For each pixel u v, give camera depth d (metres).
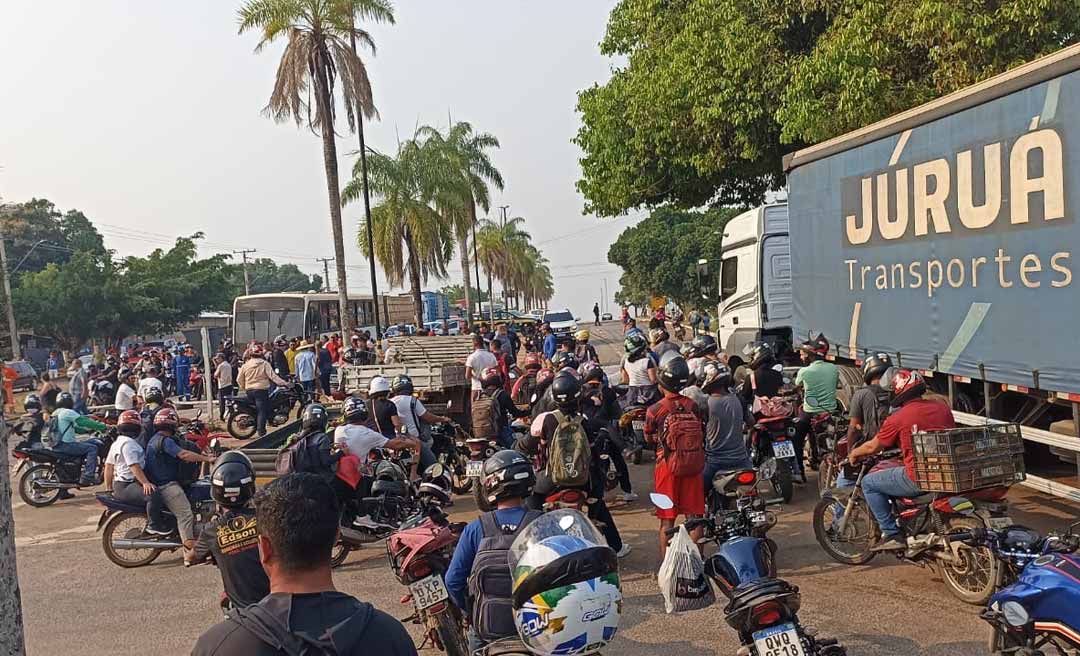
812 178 12.08
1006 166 8.02
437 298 65.00
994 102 8.15
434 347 19.06
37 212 85.00
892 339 10.12
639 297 93.81
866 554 7.46
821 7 19.06
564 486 6.99
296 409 24.50
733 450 7.41
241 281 126.25
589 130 23.69
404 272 40.28
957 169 8.75
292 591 2.41
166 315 61.50
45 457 12.91
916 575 7.24
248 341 34.81
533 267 103.44
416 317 40.47
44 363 59.59
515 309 93.19
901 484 6.62
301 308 34.81
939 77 16.31
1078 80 7.11
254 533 4.69
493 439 10.59
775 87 19.33
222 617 7.39
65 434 13.05
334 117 28.08
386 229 39.25
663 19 22.41
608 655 6.00
